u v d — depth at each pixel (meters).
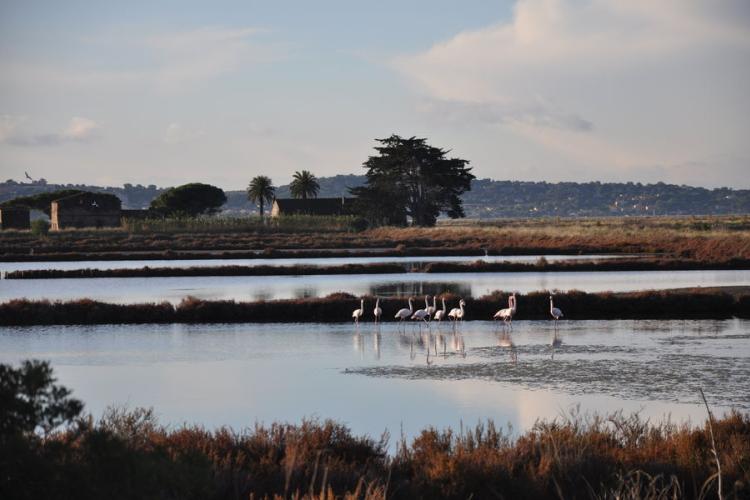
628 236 199.88
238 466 26.62
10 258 161.62
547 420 39.75
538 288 103.19
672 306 82.19
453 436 36.09
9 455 18.33
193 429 34.41
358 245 198.38
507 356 58.19
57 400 19.58
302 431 31.20
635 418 38.91
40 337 69.00
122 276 125.31
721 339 64.62
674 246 173.88
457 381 50.06
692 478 26.22
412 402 44.75
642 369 52.69
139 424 31.30
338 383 50.09
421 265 140.62
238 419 41.47
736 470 26.38
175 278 122.44
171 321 78.56
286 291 103.06
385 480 26.12
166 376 52.72
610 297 82.75
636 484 24.12
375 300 82.50
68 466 18.95
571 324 74.56
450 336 68.19
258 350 62.12
